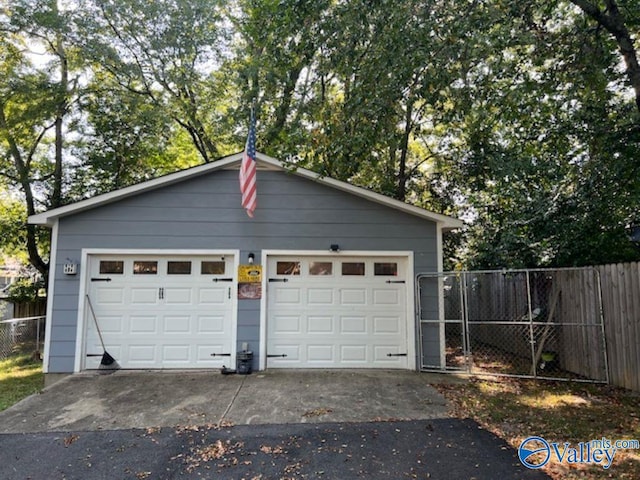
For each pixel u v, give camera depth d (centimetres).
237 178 734
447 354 844
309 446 399
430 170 1285
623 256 712
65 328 686
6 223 1308
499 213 987
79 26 1195
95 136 1299
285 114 899
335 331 727
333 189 743
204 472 350
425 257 738
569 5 666
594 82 624
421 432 432
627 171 660
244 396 557
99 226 708
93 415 487
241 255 722
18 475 348
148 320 708
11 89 1155
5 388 635
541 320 737
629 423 450
